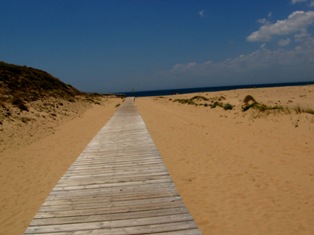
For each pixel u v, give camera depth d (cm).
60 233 389
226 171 756
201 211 551
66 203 490
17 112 1777
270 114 1526
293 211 521
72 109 2703
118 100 5741
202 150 983
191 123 1606
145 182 579
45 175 845
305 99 3256
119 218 427
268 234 457
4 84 2525
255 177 695
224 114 1878
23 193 716
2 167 933
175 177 745
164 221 412
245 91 5038
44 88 3108
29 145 1262
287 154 836
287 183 642
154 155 799
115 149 905
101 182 593
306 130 1077
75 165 738
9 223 565
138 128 1341
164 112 2417
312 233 451
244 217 516
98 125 1845
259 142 1002
